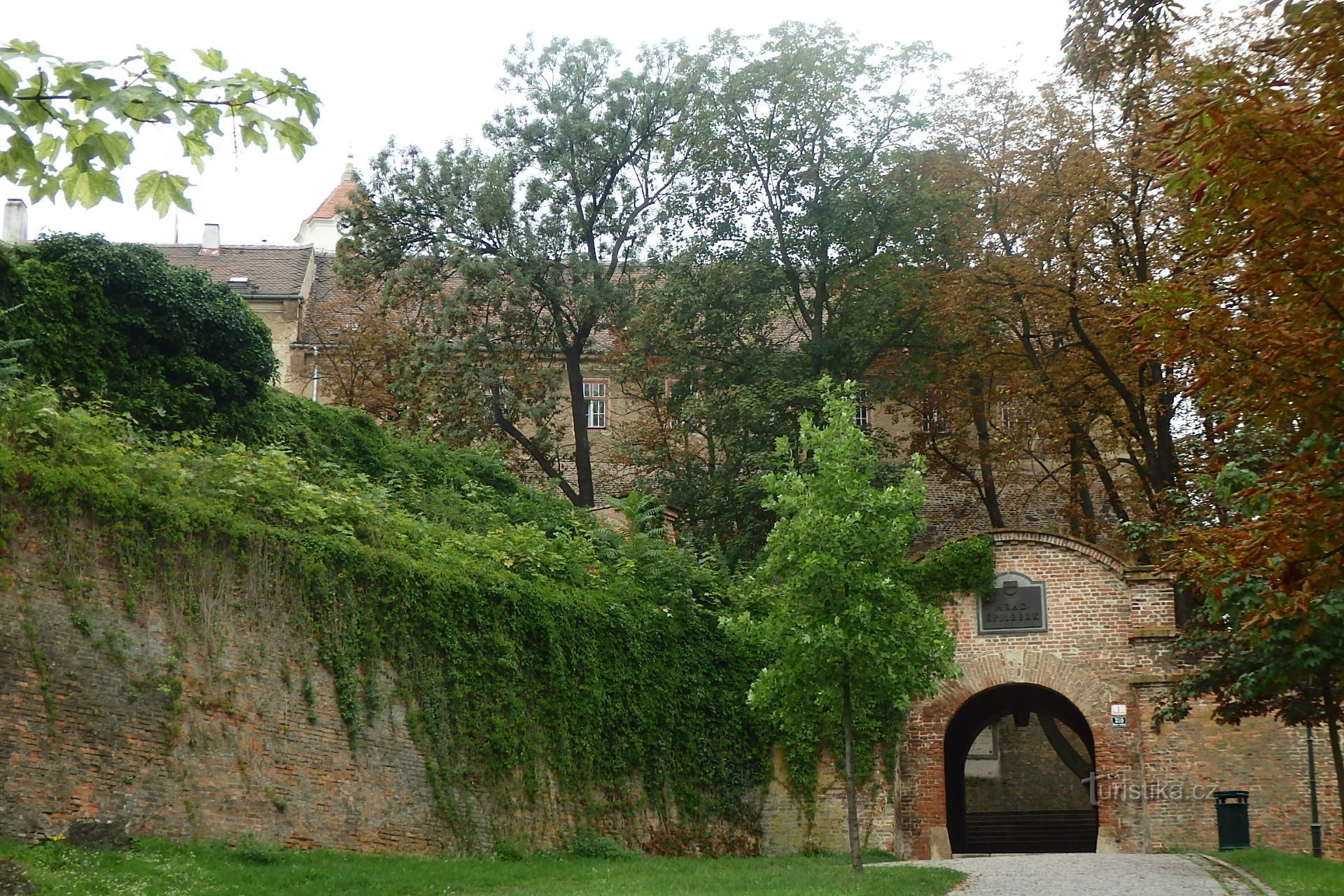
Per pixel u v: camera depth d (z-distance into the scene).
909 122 42.56
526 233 41.69
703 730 30.20
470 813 24.20
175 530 20.36
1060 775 51.41
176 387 28.48
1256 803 30.06
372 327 48.53
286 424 31.25
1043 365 40.62
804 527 23.25
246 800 20.56
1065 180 36.94
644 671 28.98
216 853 19.50
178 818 19.58
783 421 41.44
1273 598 14.23
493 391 41.44
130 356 28.05
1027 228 38.59
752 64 42.78
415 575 24.22
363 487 28.50
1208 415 23.66
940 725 32.09
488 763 24.78
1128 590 31.92
